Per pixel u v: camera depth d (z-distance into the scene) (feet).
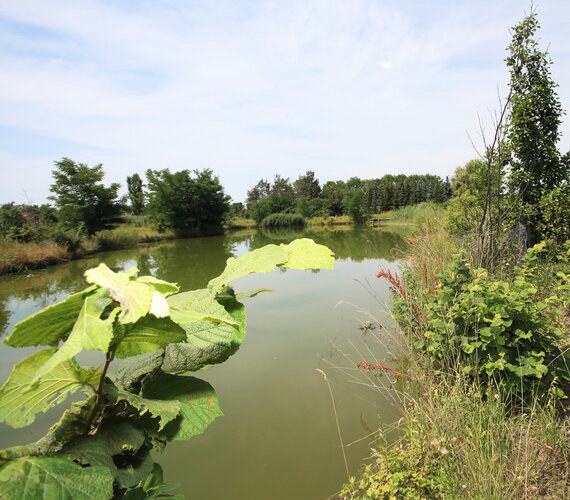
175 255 52.80
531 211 18.65
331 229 107.34
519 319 8.90
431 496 6.07
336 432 9.62
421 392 9.94
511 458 6.55
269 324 17.94
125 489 2.06
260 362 13.83
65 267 44.60
